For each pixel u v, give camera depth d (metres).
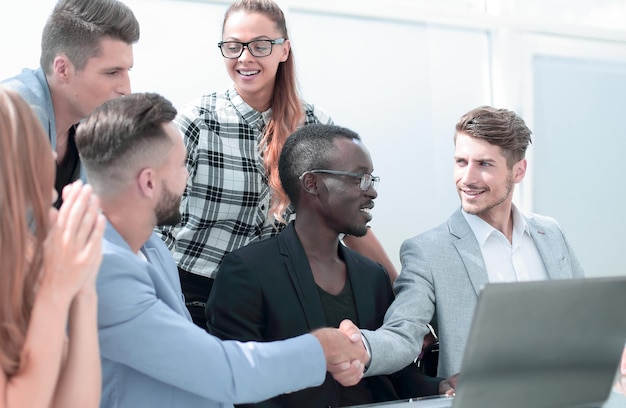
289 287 1.92
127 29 1.98
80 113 2.01
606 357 1.46
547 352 1.38
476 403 1.35
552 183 3.76
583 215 3.82
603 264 3.86
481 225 2.20
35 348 1.24
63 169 2.08
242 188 2.34
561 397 1.43
